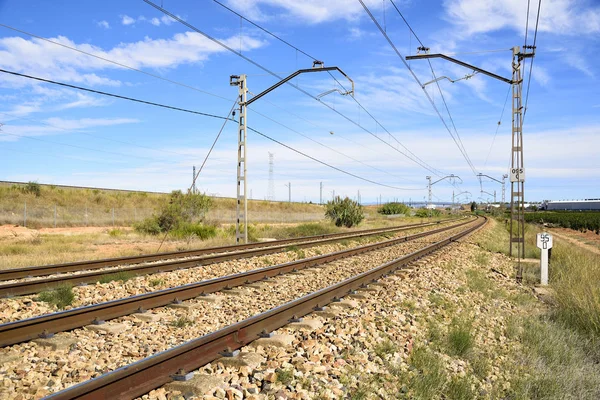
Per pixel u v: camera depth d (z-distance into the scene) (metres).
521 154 19.28
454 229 49.38
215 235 30.48
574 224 69.88
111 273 13.09
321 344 7.02
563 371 7.29
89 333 7.62
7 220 36.56
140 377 5.14
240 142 25.61
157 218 33.50
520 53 19.02
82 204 49.97
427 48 19.88
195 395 5.09
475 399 6.09
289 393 5.30
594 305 10.05
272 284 12.66
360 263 17.92
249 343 6.95
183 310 9.45
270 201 88.25
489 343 8.45
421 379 6.20
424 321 9.17
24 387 5.35
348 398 5.44
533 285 16.22
